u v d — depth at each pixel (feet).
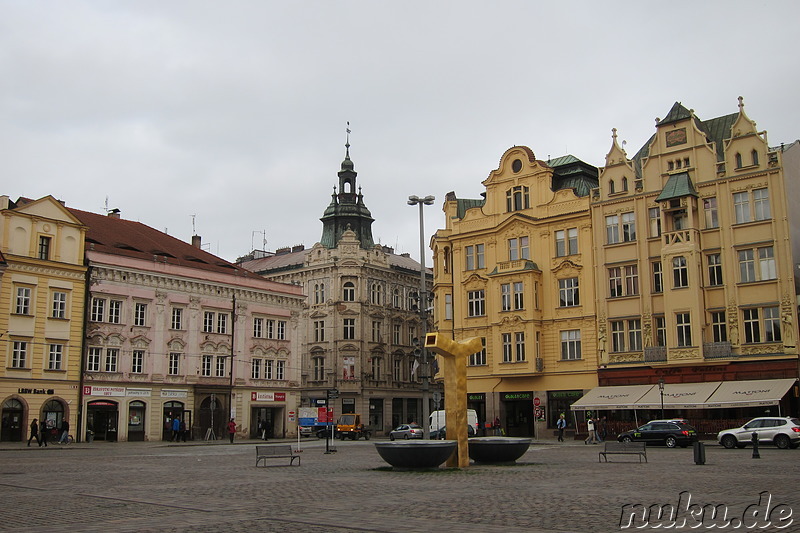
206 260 237.86
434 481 73.31
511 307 207.62
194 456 127.54
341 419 247.50
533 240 209.26
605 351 191.72
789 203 182.09
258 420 234.79
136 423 202.59
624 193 193.98
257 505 54.13
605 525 43.91
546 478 76.13
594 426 177.99
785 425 132.67
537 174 210.79
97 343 196.54
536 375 202.18
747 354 170.50
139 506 53.72
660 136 190.60
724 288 176.35
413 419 302.66
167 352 211.82
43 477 81.15
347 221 312.71
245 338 232.73
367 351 285.43
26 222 186.80
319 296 291.17
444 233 227.20
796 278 176.96
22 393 180.24
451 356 93.76
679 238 180.86
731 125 190.90
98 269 198.80
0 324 177.68
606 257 195.11
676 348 177.88
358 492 63.16
